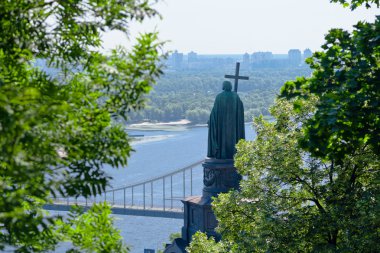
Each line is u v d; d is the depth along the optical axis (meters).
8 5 22.41
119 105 24.39
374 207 47.69
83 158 23.45
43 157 19.61
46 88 23.00
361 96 39.75
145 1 22.36
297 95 42.97
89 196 23.66
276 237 52.81
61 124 22.19
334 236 53.16
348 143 43.44
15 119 17.55
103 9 22.86
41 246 25.12
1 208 18.59
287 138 56.56
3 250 20.61
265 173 57.69
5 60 23.88
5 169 21.72
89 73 25.31
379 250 48.59
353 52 42.00
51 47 25.00
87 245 26.61
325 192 54.03
